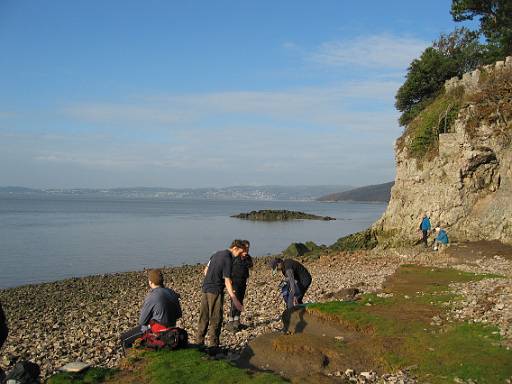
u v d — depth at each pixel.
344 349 10.23
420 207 37.81
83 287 30.48
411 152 40.19
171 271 37.47
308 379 8.78
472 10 46.34
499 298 13.47
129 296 26.91
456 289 16.25
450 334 10.84
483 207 34.00
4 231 70.00
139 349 9.77
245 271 13.71
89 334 16.33
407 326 11.55
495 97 34.72
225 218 118.56
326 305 13.12
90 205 197.38
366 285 20.42
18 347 14.62
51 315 21.69
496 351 9.64
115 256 47.66
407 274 21.09
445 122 37.59
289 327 12.22
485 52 46.84
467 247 30.95
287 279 13.77
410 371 9.20
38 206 175.00
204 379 8.29
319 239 68.19
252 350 10.23
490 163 34.47
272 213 120.69
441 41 51.12
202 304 11.33
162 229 80.75
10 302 25.66
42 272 38.03
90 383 8.52
